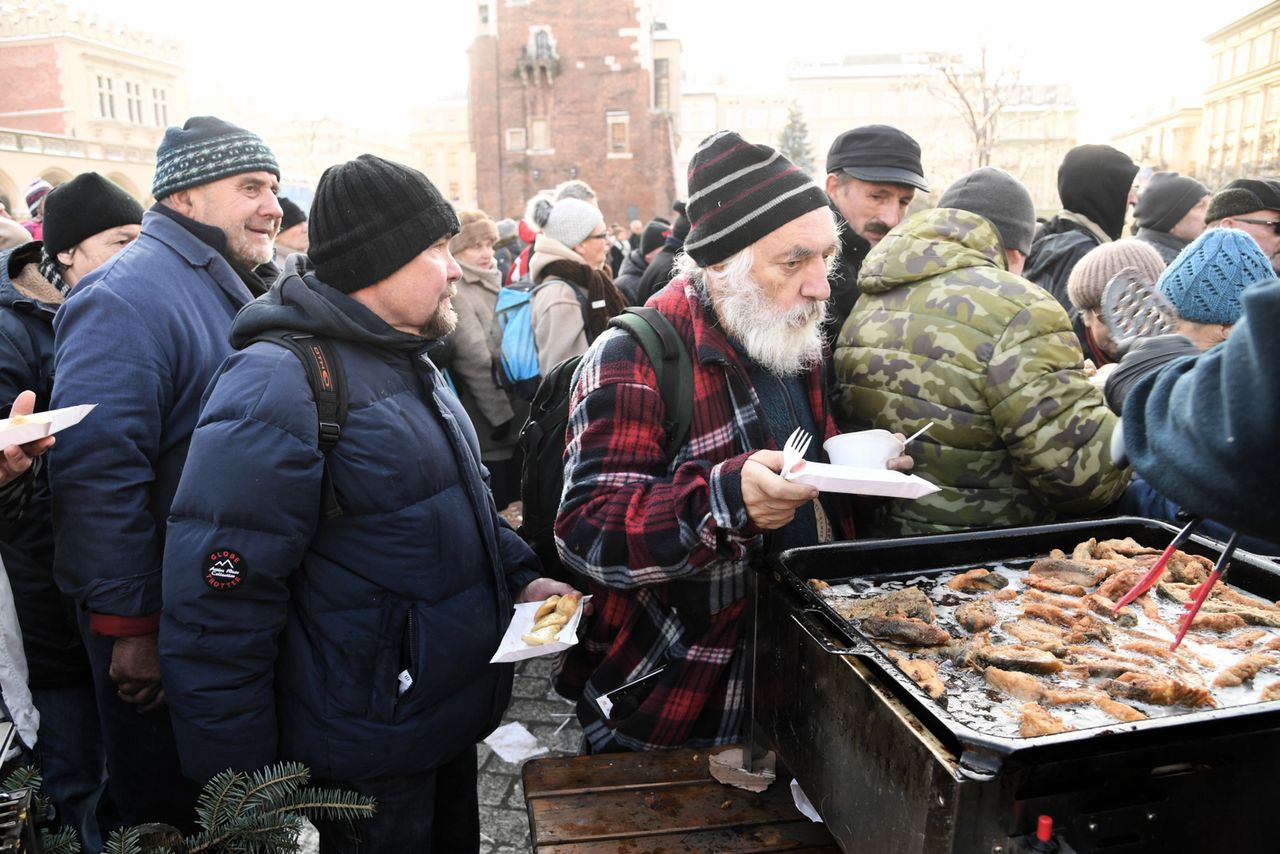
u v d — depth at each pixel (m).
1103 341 2.39
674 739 1.59
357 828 1.60
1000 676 1.11
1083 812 0.90
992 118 18.88
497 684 1.71
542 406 2.16
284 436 1.41
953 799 0.86
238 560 1.39
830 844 1.35
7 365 1.97
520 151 28.09
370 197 1.49
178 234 1.97
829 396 1.91
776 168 1.45
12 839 1.07
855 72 69.75
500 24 27.50
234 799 1.33
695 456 1.52
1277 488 0.74
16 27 36.34
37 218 5.62
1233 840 0.97
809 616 1.23
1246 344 0.76
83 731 2.05
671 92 40.31
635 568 1.37
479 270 3.95
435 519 1.55
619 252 9.77
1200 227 3.38
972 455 1.64
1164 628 1.27
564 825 1.40
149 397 1.75
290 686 1.53
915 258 1.71
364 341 1.54
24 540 1.93
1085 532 1.59
